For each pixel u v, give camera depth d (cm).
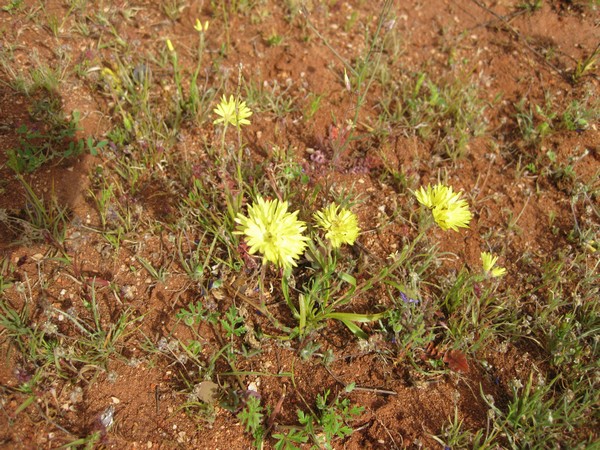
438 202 27
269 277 32
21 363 28
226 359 29
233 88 40
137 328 29
